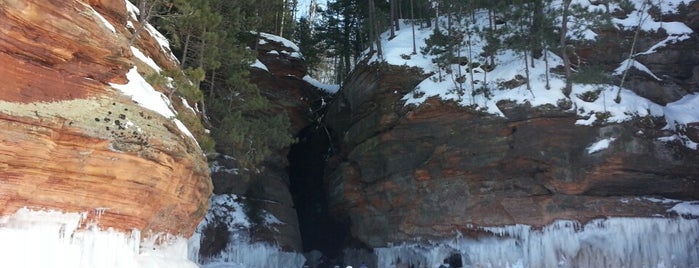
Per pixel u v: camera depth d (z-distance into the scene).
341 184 26.69
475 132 22.84
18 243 9.59
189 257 18.72
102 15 13.34
